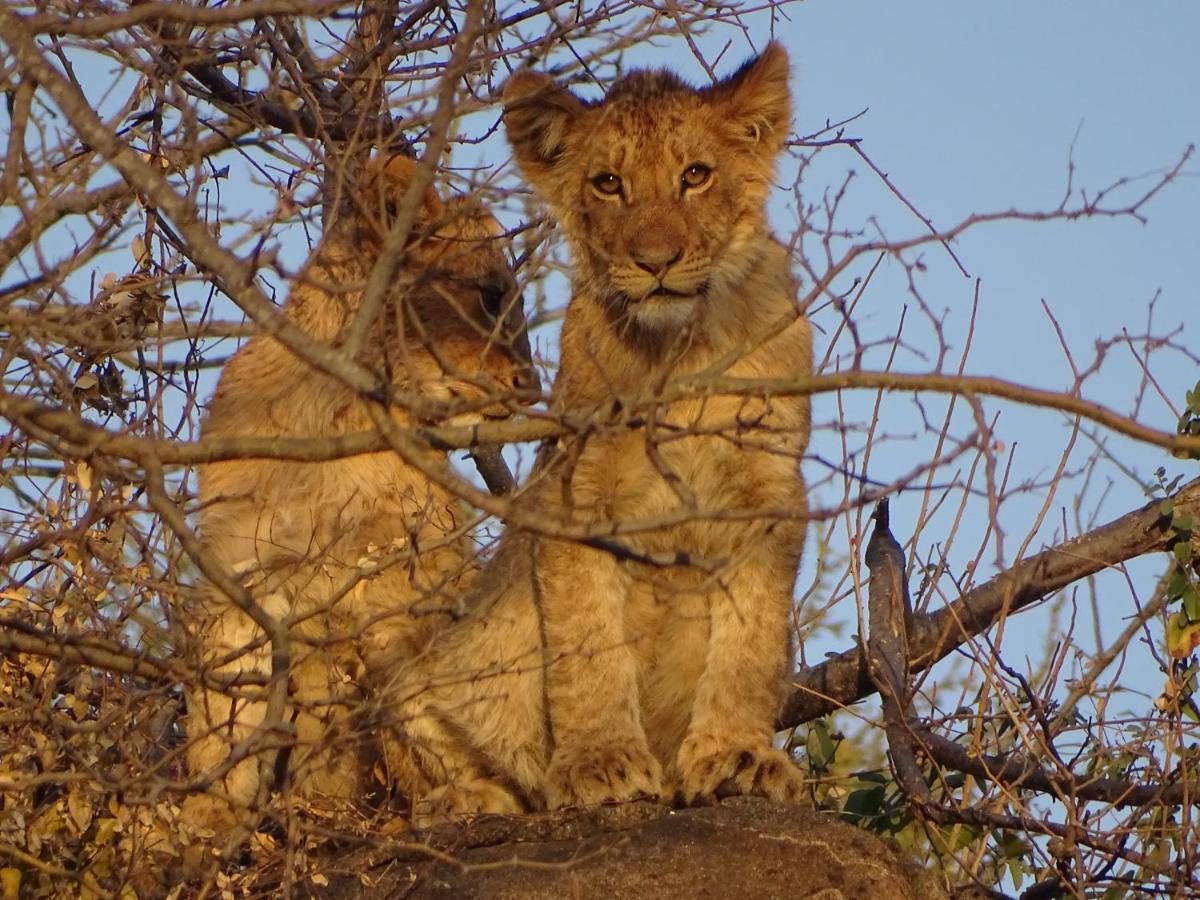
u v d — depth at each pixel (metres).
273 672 8.51
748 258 10.77
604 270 10.68
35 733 8.55
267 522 11.48
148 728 9.95
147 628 9.39
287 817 8.28
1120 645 11.11
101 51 9.36
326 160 8.52
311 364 7.09
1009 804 10.74
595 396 10.51
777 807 9.22
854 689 11.93
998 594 11.90
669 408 9.82
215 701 10.66
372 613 11.08
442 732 10.77
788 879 8.74
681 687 10.53
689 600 10.22
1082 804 10.40
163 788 7.85
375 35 11.63
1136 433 6.95
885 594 11.80
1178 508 11.55
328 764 10.37
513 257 10.45
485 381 7.54
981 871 10.99
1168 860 10.13
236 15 6.96
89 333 9.12
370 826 9.89
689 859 8.84
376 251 11.51
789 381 7.24
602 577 10.15
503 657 10.59
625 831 9.13
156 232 11.13
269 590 10.66
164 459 7.47
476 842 9.39
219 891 8.79
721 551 10.11
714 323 10.43
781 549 10.08
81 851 8.86
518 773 10.65
